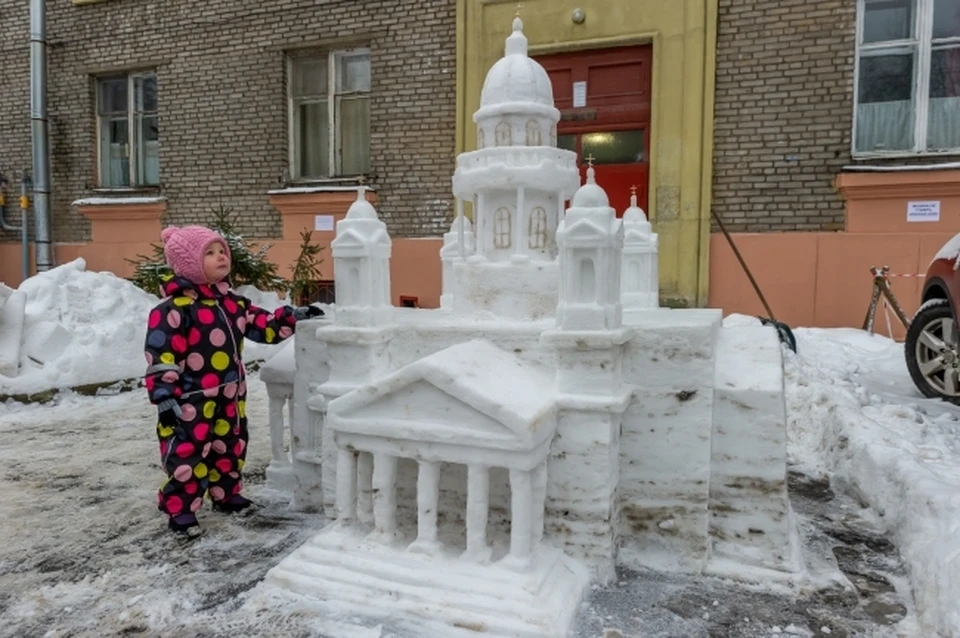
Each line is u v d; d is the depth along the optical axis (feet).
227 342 9.19
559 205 8.75
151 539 8.89
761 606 6.96
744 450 7.68
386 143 29.30
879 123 23.72
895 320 22.89
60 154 36.04
